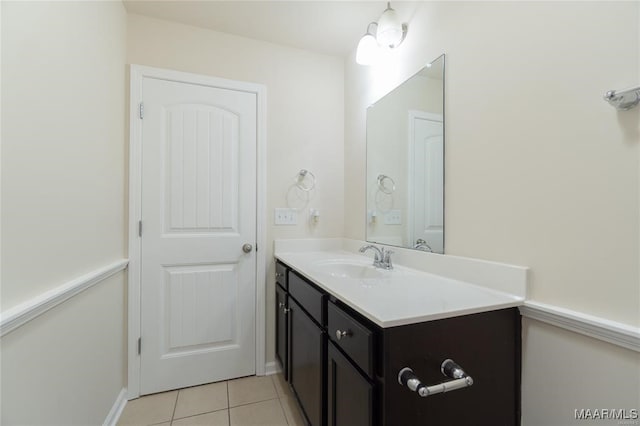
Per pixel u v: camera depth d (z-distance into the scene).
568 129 0.82
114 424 1.46
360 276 1.55
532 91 0.91
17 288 0.81
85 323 1.19
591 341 0.77
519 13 0.95
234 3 1.64
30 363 0.85
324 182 2.16
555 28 0.85
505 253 1.00
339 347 1.01
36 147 0.89
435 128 1.32
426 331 0.80
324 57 2.17
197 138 1.84
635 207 0.69
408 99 1.50
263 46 2.00
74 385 1.10
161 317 1.76
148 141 1.74
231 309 1.91
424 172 1.39
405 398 0.77
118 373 1.57
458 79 1.19
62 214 1.03
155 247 1.75
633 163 0.69
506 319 0.92
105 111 1.41
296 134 2.09
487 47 1.06
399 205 1.58
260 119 1.98
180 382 1.78
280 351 1.85
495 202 1.04
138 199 1.70
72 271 1.09
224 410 1.58
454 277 1.19
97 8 1.32
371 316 0.79
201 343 1.84
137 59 1.72
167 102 1.78
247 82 1.96
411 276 1.29
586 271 0.78
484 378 0.88
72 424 1.08
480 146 1.09
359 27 1.85
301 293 1.44
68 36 1.08
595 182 0.76
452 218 1.23
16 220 0.81
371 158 1.86
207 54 1.87
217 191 1.88
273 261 2.02
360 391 0.84
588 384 0.77
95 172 1.30
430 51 1.35
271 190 2.02
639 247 0.68
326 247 2.15
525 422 0.92
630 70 0.70
